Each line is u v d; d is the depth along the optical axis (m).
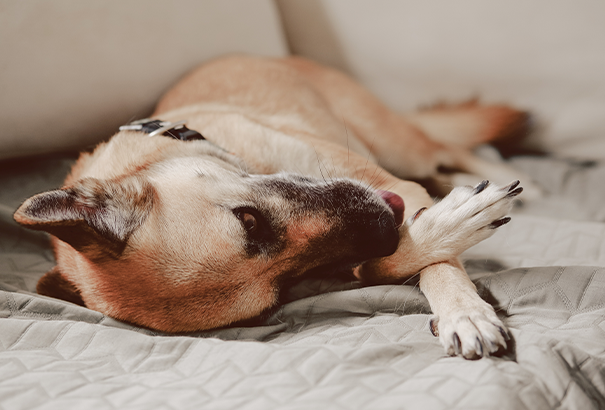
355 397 0.83
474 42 2.36
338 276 1.55
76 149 2.09
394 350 1.00
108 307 1.29
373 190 1.48
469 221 1.33
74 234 1.19
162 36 2.08
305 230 1.35
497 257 1.58
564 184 2.12
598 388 0.88
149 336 1.15
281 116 2.12
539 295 1.21
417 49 2.48
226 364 0.99
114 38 1.94
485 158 2.47
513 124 2.39
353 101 2.46
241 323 1.32
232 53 2.36
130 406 0.86
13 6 1.71
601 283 1.19
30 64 1.77
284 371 0.94
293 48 2.79
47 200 1.15
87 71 1.89
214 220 1.31
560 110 2.29
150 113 2.19
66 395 0.92
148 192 1.35
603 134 2.22
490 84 2.41
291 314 1.33
